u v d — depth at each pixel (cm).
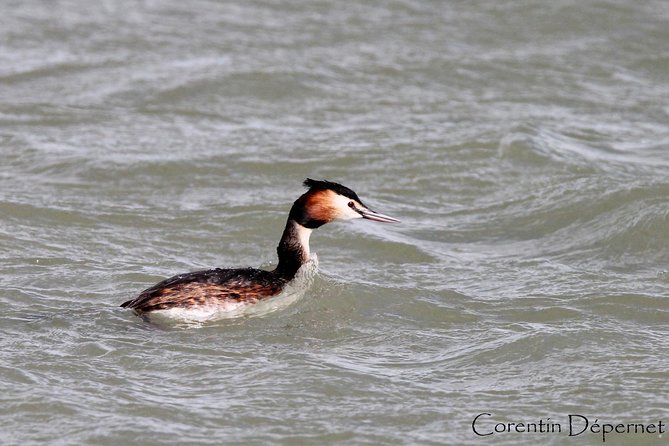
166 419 1038
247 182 1792
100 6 2677
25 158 1852
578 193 1720
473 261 1502
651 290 1380
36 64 2295
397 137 1984
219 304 1251
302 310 1290
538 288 1393
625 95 2273
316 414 1054
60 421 1028
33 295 1313
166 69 2298
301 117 2106
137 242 1536
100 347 1170
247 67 2295
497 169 1855
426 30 2598
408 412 1062
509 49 2506
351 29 2594
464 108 2167
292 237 1350
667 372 1147
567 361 1173
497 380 1132
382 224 1639
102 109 2097
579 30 2617
